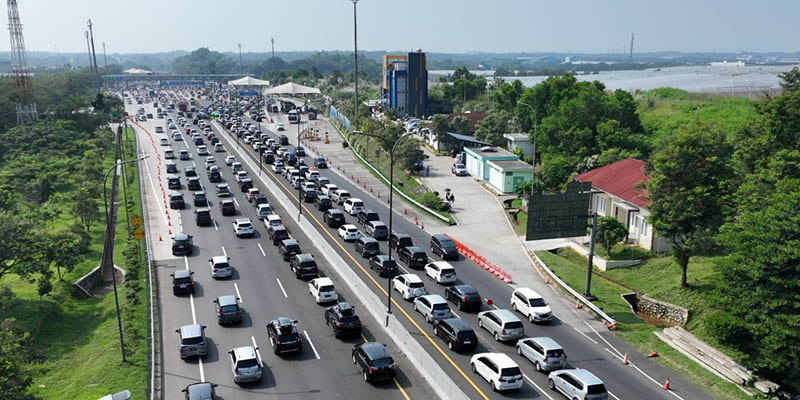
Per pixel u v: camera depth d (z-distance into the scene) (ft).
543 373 110.32
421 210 245.65
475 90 590.96
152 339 119.03
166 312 139.13
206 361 114.21
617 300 150.20
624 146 278.46
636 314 148.05
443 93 606.14
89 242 204.03
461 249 191.62
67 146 358.84
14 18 452.76
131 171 319.06
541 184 248.93
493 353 107.76
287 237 195.42
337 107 581.94
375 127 389.60
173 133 450.30
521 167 271.28
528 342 115.34
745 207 135.85
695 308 141.49
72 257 173.47
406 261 177.78
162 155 370.94
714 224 144.15
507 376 101.19
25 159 315.99
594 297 148.15
